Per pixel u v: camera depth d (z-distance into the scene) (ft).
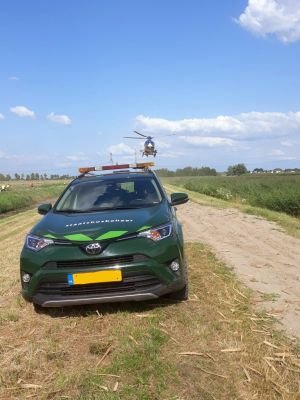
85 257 15.17
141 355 12.71
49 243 15.85
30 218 62.23
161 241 15.78
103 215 17.63
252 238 34.19
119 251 15.23
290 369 11.80
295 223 43.11
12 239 40.37
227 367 11.98
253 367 11.92
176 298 17.44
